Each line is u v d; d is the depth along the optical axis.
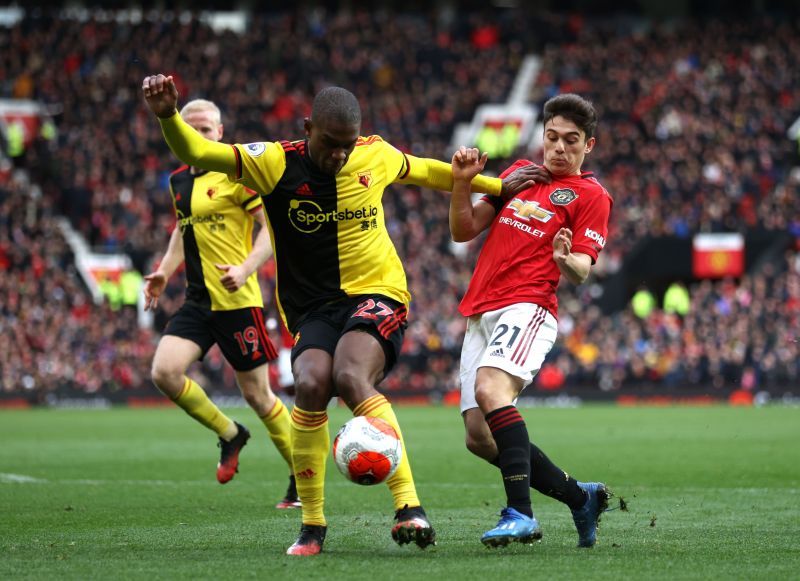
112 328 50.53
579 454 21.89
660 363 50.53
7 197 56.09
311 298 9.84
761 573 8.25
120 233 56.19
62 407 48.34
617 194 58.59
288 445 13.48
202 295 13.53
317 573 8.20
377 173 9.85
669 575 8.14
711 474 17.64
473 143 66.69
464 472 18.17
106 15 73.62
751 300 52.53
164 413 42.25
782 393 49.44
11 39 66.88
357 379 9.08
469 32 76.56
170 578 8.02
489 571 8.27
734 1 82.31
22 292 50.91
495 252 9.97
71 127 62.84
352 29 73.50
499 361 9.41
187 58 67.75
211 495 14.71
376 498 14.13
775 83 67.00
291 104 66.31
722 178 59.91
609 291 55.16
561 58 70.44
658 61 70.19
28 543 10.09
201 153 9.15
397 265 10.09
